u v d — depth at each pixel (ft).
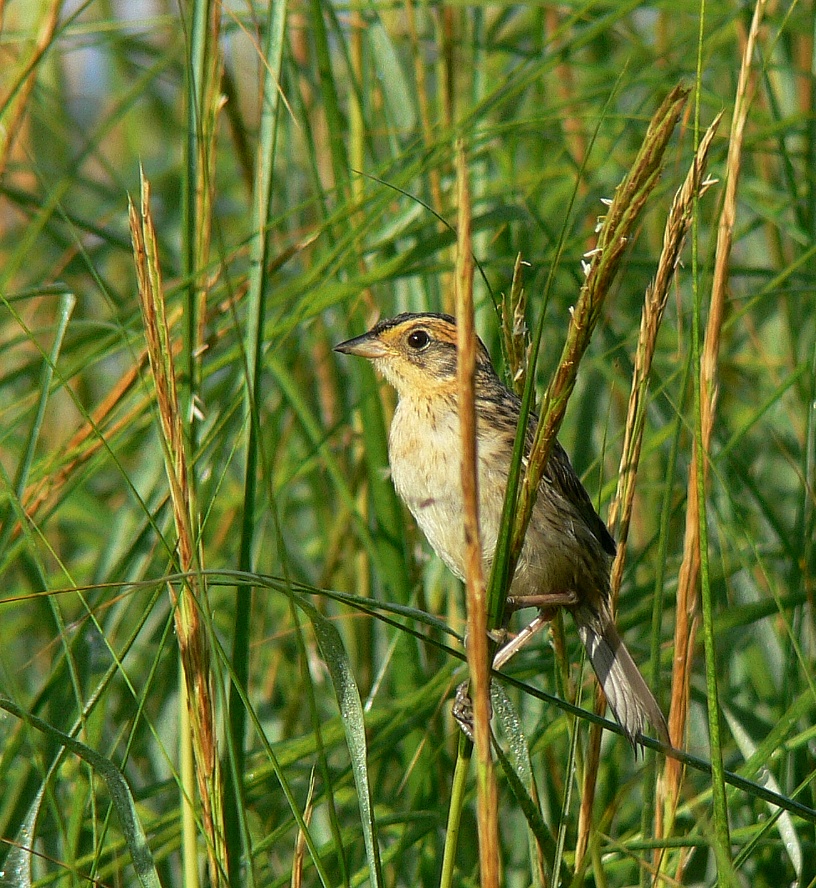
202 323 25.39
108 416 30.37
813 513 28.86
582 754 25.61
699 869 30.58
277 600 39.09
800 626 30.55
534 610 37.09
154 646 35.55
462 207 16.60
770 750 24.77
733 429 40.29
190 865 22.27
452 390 29.17
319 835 31.81
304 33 41.09
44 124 52.42
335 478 33.71
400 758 33.22
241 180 51.80
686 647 24.98
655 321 23.38
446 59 36.78
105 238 35.91
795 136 40.42
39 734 26.94
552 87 45.75
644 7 37.01
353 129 36.40
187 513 21.34
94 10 52.65
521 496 19.47
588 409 35.99
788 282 35.65
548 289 18.53
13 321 43.86
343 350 30.73
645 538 37.17
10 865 22.25
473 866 30.76
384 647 35.58
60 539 42.80
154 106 57.62
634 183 17.84
